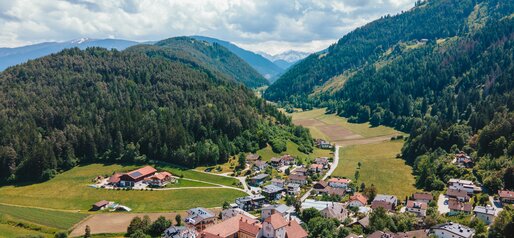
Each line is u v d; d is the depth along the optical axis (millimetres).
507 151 192125
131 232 150000
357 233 139500
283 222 133500
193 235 140625
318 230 140125
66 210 185875
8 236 148750
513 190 170625
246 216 153250
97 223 163625
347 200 187250
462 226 134250
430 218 143750
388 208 167250
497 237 124250
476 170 195750
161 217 153750
